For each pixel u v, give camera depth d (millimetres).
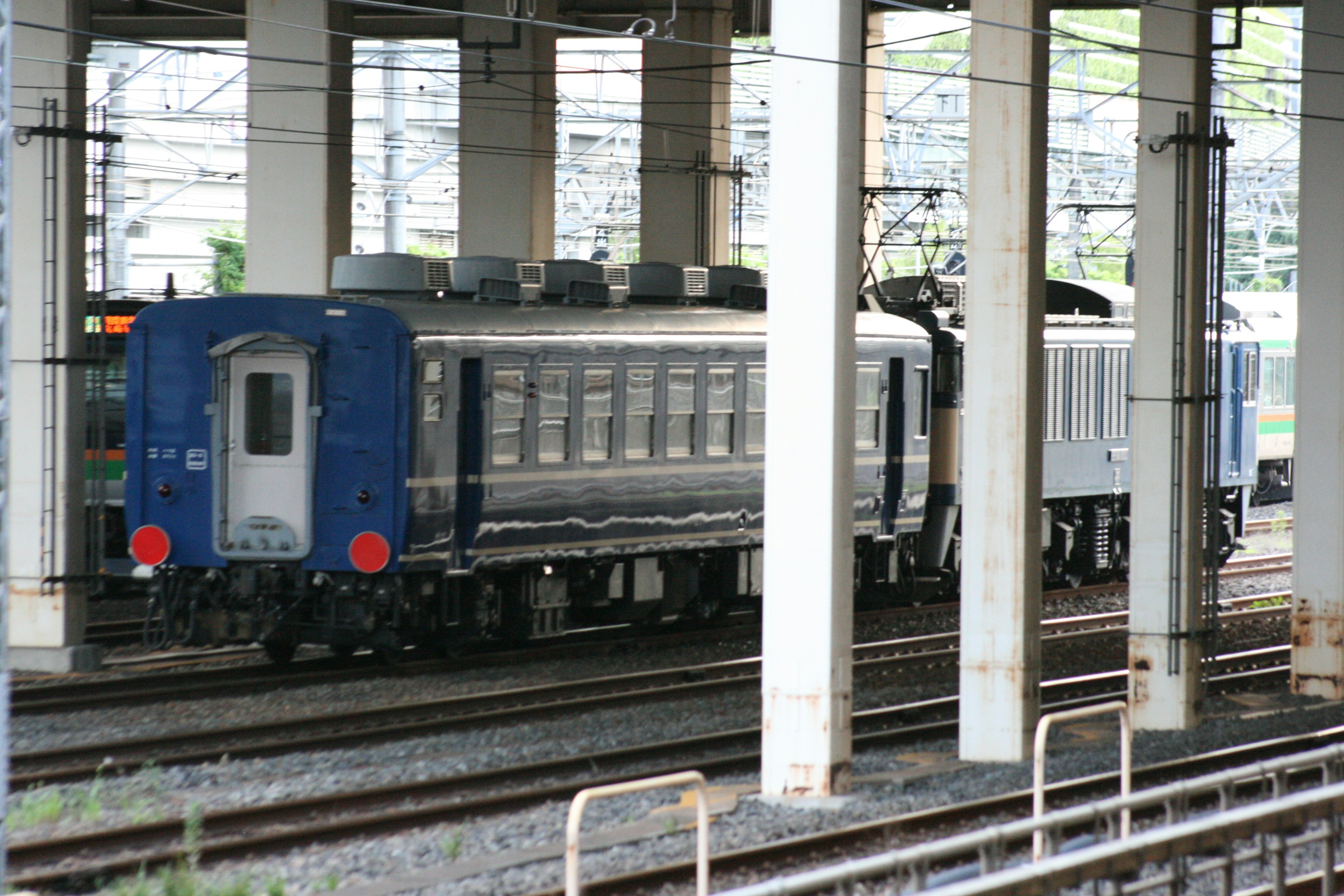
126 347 58688
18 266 49688
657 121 87438
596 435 53625
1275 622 68938
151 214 138875
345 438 47969
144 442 49750
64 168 49625
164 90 119250
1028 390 39906
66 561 49625
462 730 42031
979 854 21016
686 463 57000
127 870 27969
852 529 35750
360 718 42625
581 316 53469
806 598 35094
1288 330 117938
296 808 32438
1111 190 134250
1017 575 40094
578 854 23578
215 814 31406
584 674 51500
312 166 66000
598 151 143500
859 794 35469
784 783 35312
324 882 27641
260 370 48781
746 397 59469
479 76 78625
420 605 50031
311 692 46438
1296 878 27172
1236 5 47625
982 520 40281
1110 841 21016
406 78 144750
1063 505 75125
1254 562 88125
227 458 48875
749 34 100812
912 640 59812
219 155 142000
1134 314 45750
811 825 32531
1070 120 127812
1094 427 75062
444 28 104250
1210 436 47500
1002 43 39219
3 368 20312
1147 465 45688
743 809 34000
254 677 49125
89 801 32594
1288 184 142000
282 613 49000
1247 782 38094
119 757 37469
